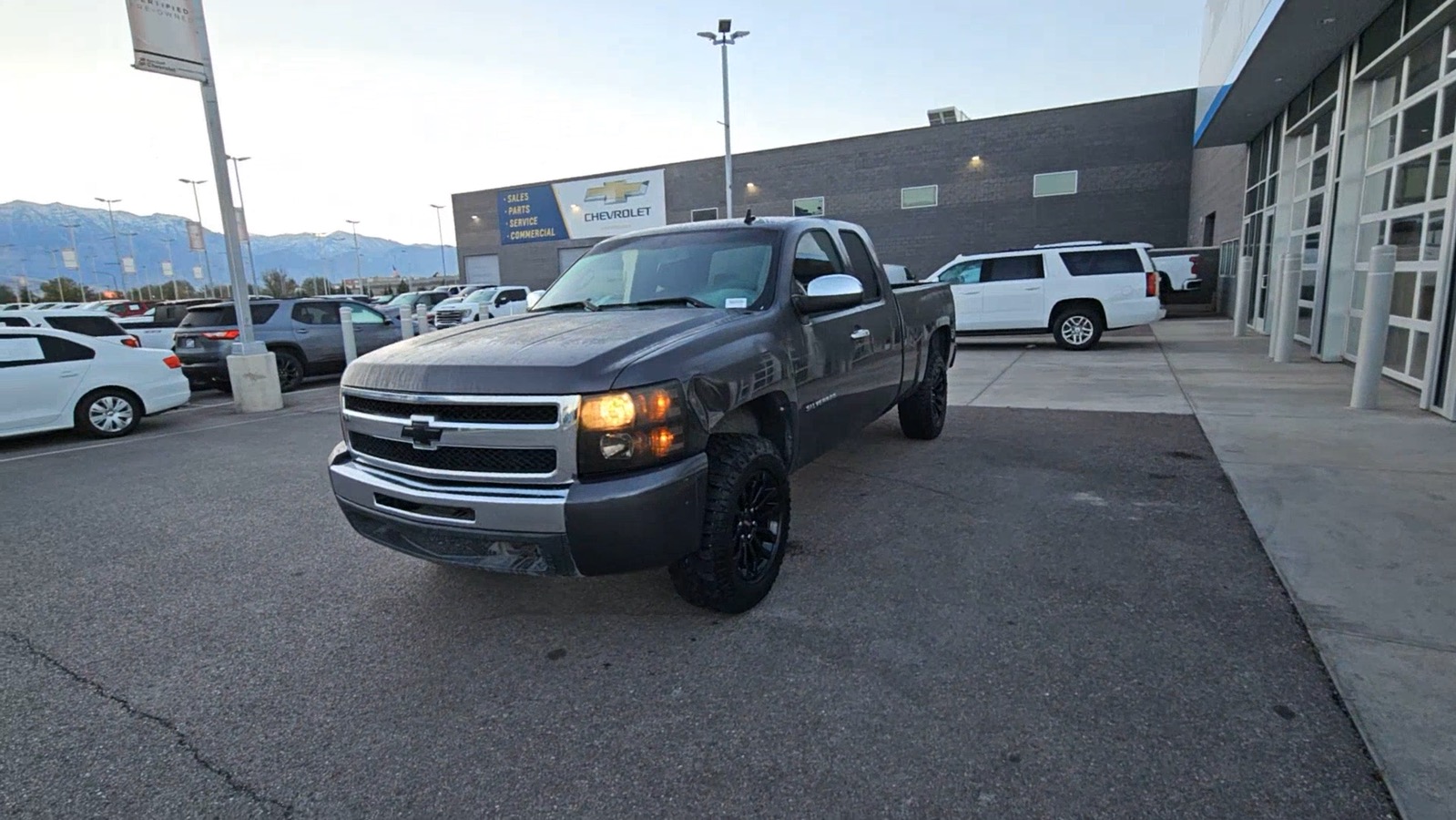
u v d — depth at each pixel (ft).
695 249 13.97
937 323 20.25
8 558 14.48
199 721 8.77
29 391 25.67
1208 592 10.84
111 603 12.17
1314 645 9.28
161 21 29.43
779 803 7.04
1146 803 6.81
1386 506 13.88
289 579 12.97
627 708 8.69
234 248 32.60
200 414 33.06
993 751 7.62
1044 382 30.68
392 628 10.96
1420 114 25.36
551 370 9.04
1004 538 13.33
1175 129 78.48
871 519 14.56
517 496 9.08
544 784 7.47
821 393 13.14
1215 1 42.37
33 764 7.97
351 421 10.88
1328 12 27.30
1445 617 9.81
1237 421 21.44
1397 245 26.84
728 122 78.95
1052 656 9.36
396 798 7.34
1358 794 6.78
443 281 195.31
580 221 119.96
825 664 9.42
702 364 9.82
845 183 97.09
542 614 11.15
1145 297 40.93
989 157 87.51
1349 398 24.07
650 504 8.95
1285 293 32.91
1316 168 36.63
